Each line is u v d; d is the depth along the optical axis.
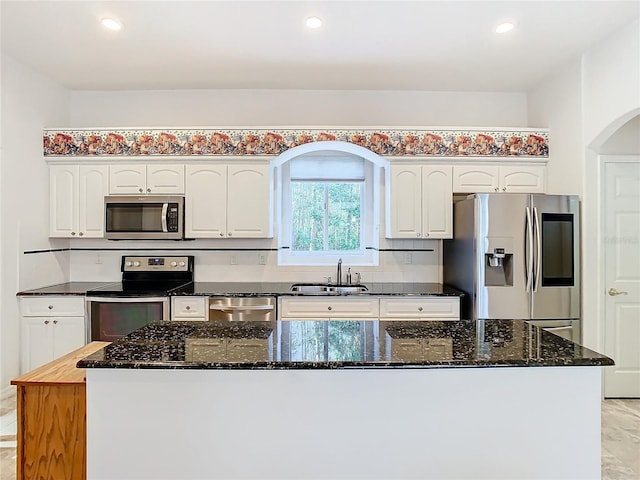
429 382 1.51
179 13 2.61
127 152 3.71
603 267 3.29
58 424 1.64
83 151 3.71
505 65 3.45
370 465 1.51
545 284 3.26
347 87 3.98
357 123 4.08
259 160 3.72
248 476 1.50
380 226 4.08
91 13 2.61
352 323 2.12
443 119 4.10
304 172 4.28
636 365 3.32
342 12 2.60
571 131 3.40
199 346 1.67
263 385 1.50
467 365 1.48
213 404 1.49
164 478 1.49
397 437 1.51
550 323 3.26
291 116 4.07
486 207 3.27
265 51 3.17
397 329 1.98
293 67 3.48
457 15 2.64
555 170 3.63
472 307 3.32
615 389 3.32
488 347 1.66
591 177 3.26
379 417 1.51
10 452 2.46
